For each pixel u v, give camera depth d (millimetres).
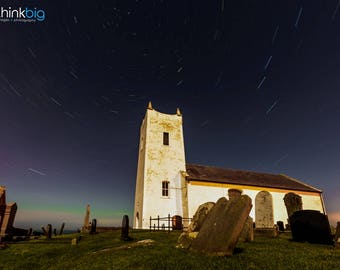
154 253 6996
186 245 7758
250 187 23469
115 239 11430
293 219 10031
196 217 9617
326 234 8969
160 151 24641
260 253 6602
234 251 6918
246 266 5266
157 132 25641
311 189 26594
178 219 20922
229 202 7195
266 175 29891
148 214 21141
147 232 14570
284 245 8422
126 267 5738
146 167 23281
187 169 24938
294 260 5754
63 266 7043
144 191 22031
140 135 29984
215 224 7008
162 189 22844
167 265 5562
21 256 9492
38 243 12797
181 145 26016
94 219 17172
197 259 5957
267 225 14266
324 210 25906
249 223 10086
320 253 6629
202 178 22219
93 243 11211
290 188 25328
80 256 8297
